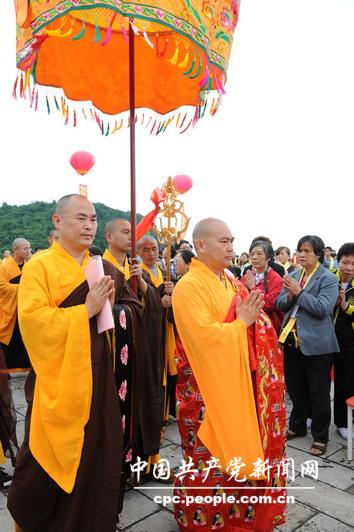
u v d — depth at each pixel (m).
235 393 2.06
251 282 2.73
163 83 3.30
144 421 2.89
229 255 2.29
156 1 1.90
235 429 2.04
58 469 1.98
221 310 2.23
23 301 2.01
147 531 2.45
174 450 3.53
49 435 1.95
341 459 3.36
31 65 2.27
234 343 2.07
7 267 4.97
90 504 2.02
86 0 1.81
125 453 2.46
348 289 3.81
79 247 2.17
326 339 3.44
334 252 10.70
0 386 2.94
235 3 2.41
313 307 3.41
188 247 7.10
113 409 2.08
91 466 2.03
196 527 2.21
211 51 2.24
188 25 2.00
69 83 3.08
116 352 2.38
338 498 2.79
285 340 3.64
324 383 3.47
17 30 2.14
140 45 3.20
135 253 2.80
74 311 1.99
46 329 1.95
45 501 2.02
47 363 1.97
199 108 3.06
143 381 2.89
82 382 1.96
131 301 2.62
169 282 3.51
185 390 2.30
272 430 2.20
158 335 2.98
